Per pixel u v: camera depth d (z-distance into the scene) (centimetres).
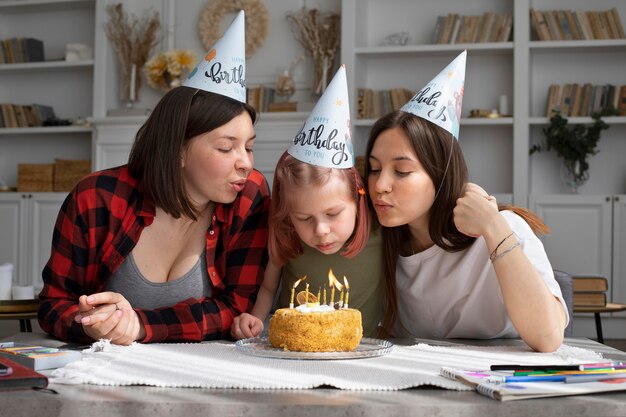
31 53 522
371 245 136
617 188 450
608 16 437
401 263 140
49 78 538
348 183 121
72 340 121
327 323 104
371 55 463
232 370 91
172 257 135
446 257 136
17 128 515
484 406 74
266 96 472
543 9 458
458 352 108
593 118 429
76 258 131
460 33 450
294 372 89
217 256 137
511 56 460
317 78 467
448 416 74
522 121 436
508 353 108
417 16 473
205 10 496
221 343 121
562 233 427
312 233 122
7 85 545
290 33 487
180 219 133
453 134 128
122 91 506
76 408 76
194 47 504
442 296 138
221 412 75
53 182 498
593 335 427
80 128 502
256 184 139
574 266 425
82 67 517
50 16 536
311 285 137
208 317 127
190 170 127
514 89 438
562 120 429
